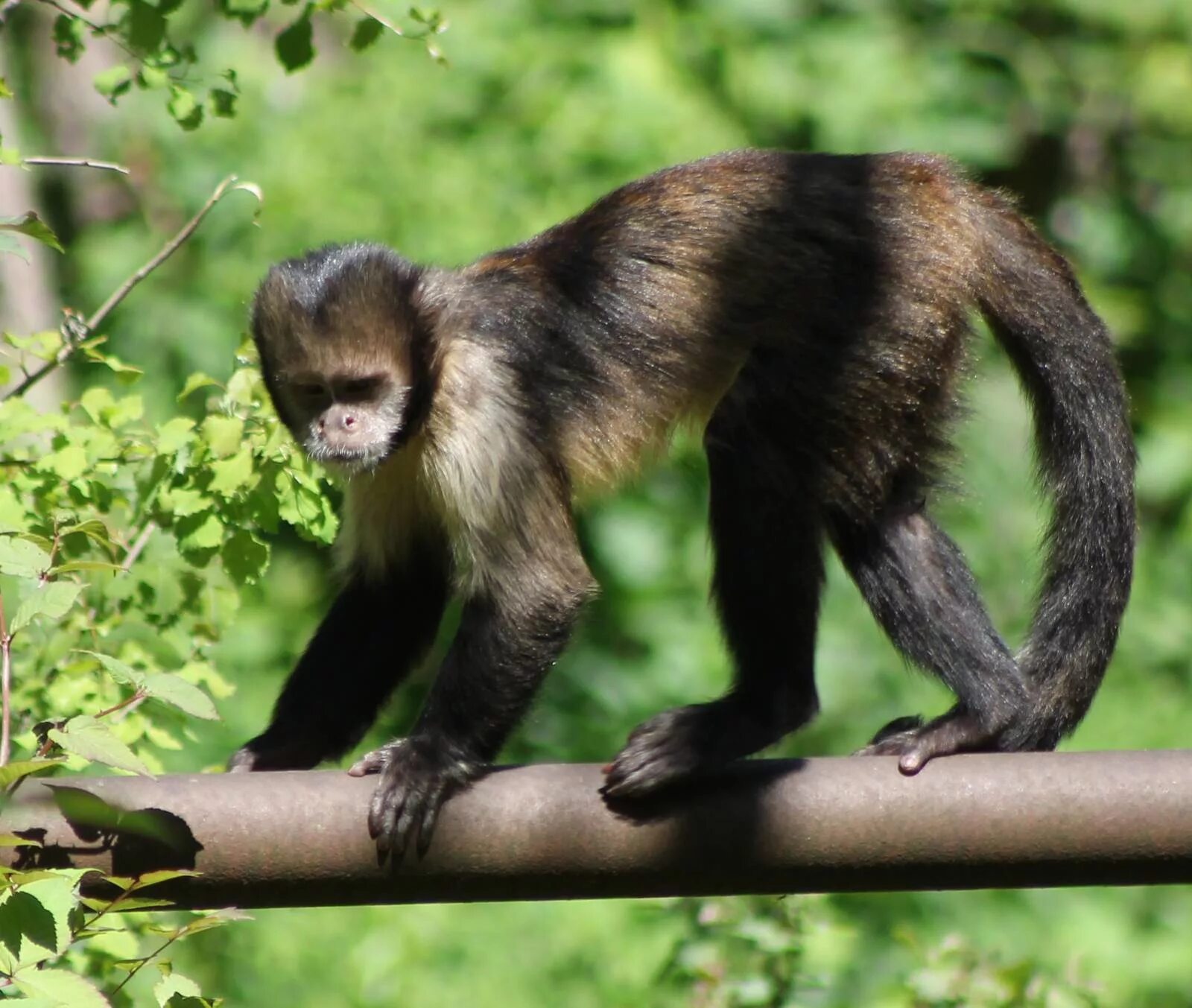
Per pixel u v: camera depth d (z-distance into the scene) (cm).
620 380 1154
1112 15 2592
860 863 892
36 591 854
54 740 752
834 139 2330
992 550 2280
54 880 723
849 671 2205
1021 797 886
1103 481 1170
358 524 1167
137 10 1164
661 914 1511
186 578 1078
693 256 1158
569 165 2202
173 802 858
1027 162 2700
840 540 1138
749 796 894
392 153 2205
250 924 1939
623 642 2217
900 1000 1298
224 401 1096
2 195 1983
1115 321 2573
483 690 1064
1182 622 2447
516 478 1112
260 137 2256
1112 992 1789
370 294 1119
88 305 2256
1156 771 889
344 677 1155
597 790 901
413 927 2050
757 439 1134
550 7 2302
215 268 2230
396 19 1343
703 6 2331
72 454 1034
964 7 2503
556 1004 2009
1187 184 2661
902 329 1133
